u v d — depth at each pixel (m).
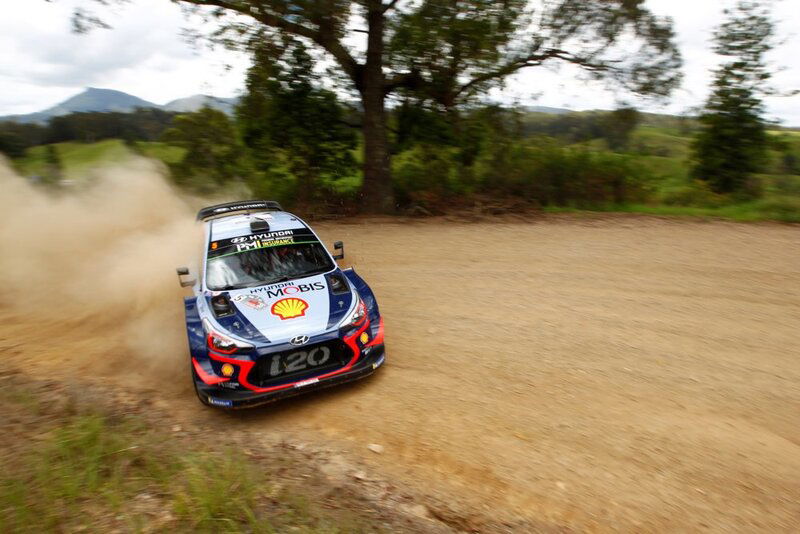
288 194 17.19
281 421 4.96
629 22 14.48
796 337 5.85
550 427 4.43
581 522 3.43
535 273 8.82
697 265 8.80
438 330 6.64
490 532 3.40
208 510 3.22
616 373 5.25
